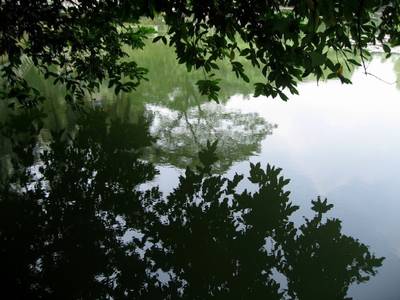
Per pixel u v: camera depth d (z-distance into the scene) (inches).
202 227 246.7
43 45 227.5
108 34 271.6
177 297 183.2
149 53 844.0
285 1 121.0
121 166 331.6
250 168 325.7
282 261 214.1
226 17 126.0
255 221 251.8
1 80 503.8
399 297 181.0
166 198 281.3
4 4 204.4
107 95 539.8
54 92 534.6
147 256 215.9
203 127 433.7
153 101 532.4
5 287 184.7
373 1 109.5
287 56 125.1
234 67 142.2
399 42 138.8
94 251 217.9
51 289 184.9
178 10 128.2
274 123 436.8
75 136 393.7
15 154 342.0
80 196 279.3
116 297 181.6
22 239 225.5
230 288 191.6
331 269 204.2
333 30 115.6
